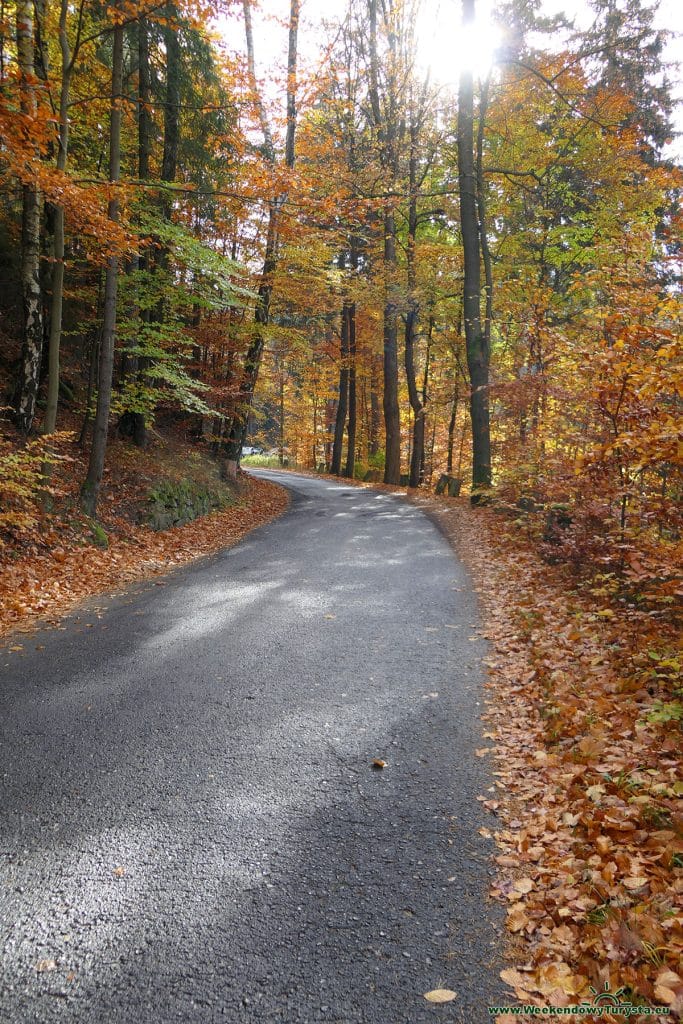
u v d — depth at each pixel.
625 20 16.17
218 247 18.61
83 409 14.70
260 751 4.27
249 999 2.40
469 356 16.03
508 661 5.82
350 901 2.90
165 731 4.55
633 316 7.51
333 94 21.75
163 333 14.73
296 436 47.47
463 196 15.91
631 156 18.34
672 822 3.21
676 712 4.14
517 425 13.38
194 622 7.13
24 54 10.18
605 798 3.53
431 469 32.47
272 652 6.11
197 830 3.42
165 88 15.70
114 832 3.41
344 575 9.26
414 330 27.22
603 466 6.58
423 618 7.12
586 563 8.01
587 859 3.09
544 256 20.14
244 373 20.16
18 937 2.71
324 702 5.01
